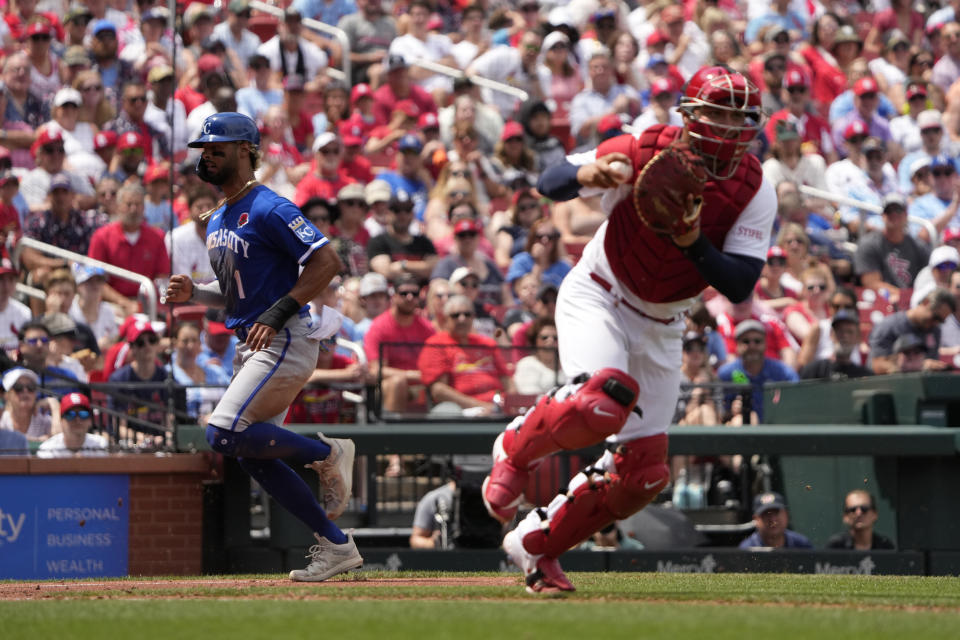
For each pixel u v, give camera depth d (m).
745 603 15.66
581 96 51.09
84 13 43.50
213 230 18.25
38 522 28.08
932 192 48.66
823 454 29.36
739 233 14.95
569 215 43.28
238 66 44.22
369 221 42.38
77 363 31.86
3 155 38.66
